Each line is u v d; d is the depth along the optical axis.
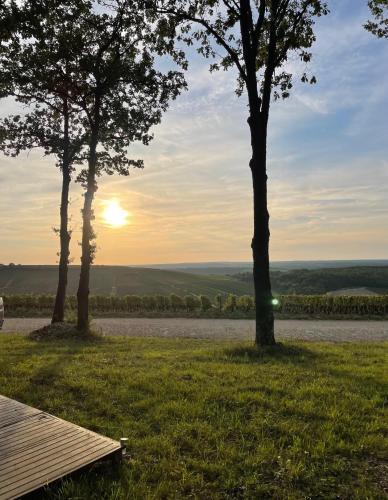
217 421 5.56
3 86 15.72
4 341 13.98
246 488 4.00
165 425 5.45
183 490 3.95
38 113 17.12
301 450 4.75
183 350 11.68
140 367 8.93
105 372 8.27
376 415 5.92
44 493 3.48
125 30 14.90
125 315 25.70
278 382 7.49
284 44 12.88
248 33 12.27
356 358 10.28
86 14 14.63
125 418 5.75
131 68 15.44
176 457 4.57
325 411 5.96
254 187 12.19
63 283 17.88
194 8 13.09
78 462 3.83
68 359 9.98
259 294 11.93
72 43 14.76
